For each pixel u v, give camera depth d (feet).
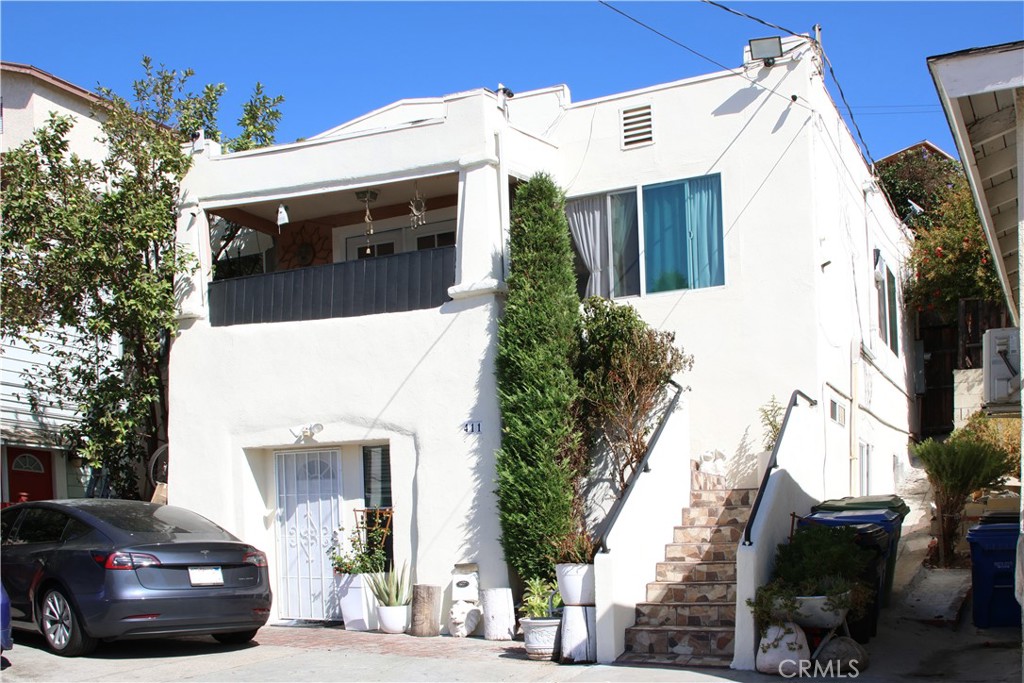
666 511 39.75
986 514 41.86
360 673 33.12
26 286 50.03
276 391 47.60
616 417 41.98
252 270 59.93
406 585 43.50
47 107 64.28
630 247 48.11
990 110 25.58
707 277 46.26
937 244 66.44
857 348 50.47
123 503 39.22
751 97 46.19
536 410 41.19
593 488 43.62
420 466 43.93
